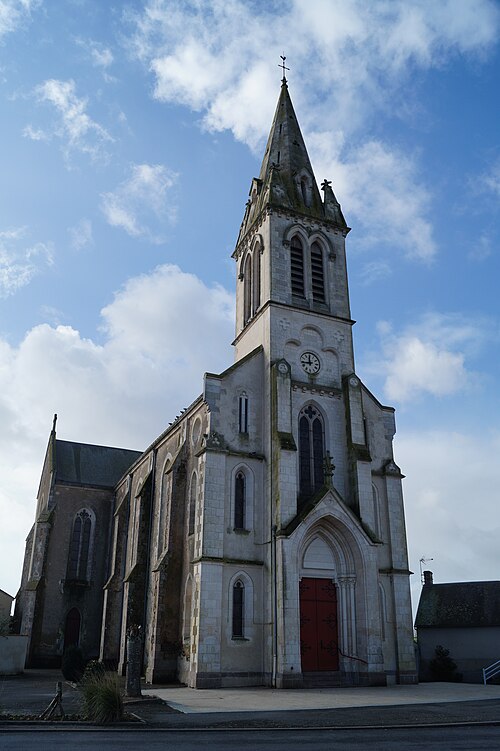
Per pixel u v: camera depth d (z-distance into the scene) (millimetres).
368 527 36656
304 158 48438
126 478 57875
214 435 36344
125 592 44406
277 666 32031
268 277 41844
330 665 34438
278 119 50656
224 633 33000
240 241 48281
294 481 35500
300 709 22812
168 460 45594
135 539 49781
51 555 58656
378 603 35188
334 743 15797
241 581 34469
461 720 20281
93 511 62125
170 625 37156
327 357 41656
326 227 45688
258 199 47250
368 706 24047
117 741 15969
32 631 53938
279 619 32562
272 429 37156
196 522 35312
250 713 21766
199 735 17266
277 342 39969
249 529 35594
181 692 29500
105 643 49219
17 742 15672
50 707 20125
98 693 20000
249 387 38969
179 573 38438
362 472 38062
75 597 58125
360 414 40000
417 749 14844
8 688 33094
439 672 43625
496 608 45469
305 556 35656
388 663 36156
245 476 36938
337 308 43344
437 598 48906
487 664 43719
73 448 66562
